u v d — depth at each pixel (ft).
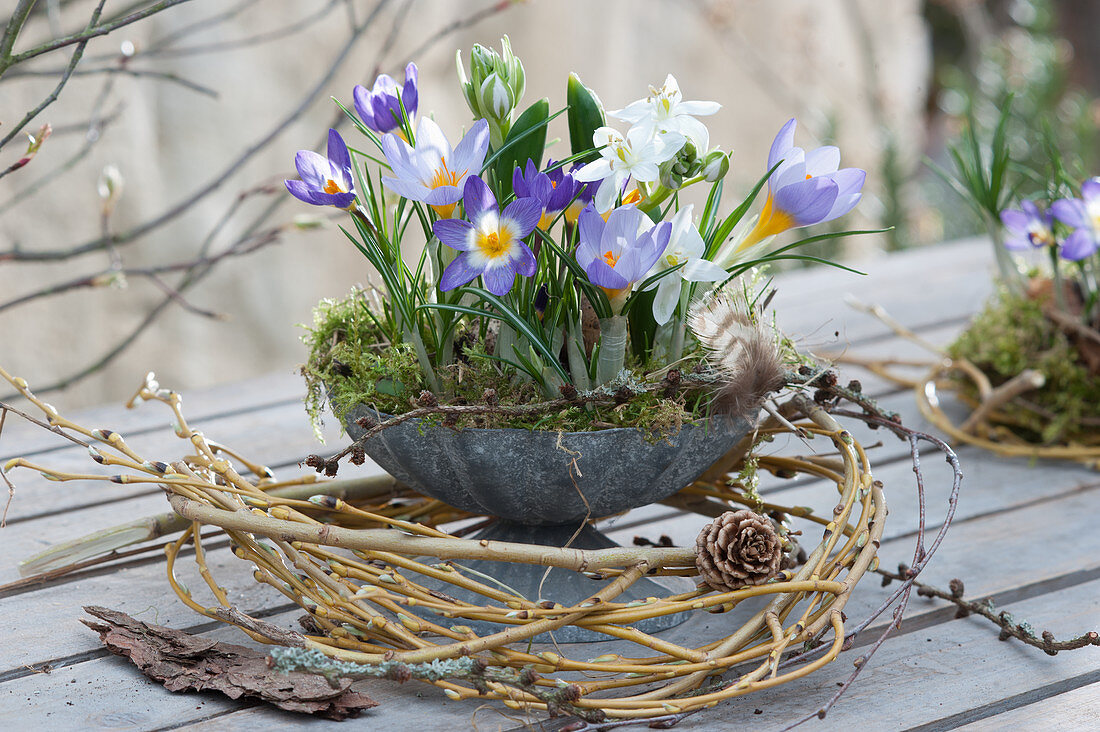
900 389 7.53
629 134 5.35
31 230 12.96
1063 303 6.66
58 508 6.31
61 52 12.17
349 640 5.42
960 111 18.54
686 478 5.52
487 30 18.93
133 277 14.49
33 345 13.29
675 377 5.38
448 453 5.44
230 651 5.50
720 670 5.37
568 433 5.37
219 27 15.02
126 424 6.97
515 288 5.42
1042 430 6.73
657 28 22.27
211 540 6.10
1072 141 16.74
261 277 16.19
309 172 5.40
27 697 5.41
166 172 14.84
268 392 7.70
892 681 5.48
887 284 10.14
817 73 23.45
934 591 5.76
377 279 5.96
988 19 27.81
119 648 5.50
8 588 5.82
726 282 5.56
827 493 6.44
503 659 5.32
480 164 5.34
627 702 5.24
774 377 5.45
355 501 5.93
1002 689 5.45
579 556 5.37
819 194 5.36
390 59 17.04
